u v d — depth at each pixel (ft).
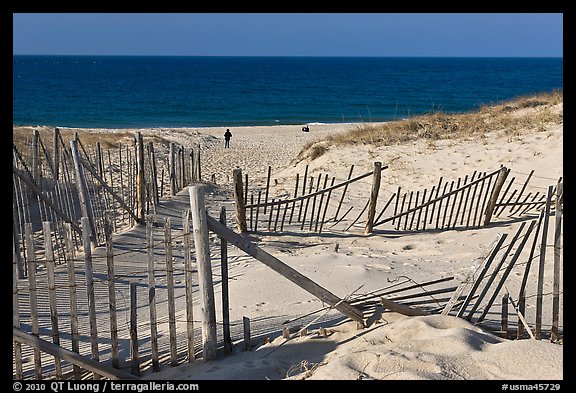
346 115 174.29
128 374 17.16
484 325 18.48
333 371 15.33
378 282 26.02
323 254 30.86
